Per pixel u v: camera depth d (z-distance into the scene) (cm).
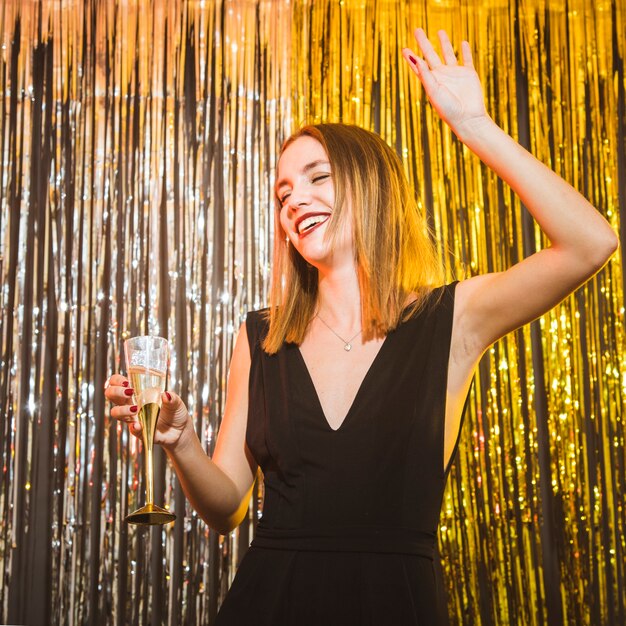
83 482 262
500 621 260
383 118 287
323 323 142
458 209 282
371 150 149
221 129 285
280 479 131
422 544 122
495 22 296
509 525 266
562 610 262
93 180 279
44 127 281
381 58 292
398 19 295
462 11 296
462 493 266
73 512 260
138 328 271
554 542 265
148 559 260
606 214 285
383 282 137
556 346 277
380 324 135
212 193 281
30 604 255
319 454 126
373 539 120
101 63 286
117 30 288
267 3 293
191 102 286
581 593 263
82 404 266
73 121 282
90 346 269
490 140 125
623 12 297
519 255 281
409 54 131
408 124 287
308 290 148
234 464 149
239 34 291
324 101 288
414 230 149
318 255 142
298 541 123
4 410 263
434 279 149
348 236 142
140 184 280
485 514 266
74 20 288
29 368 267
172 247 277
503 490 267
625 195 286
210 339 273
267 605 121
